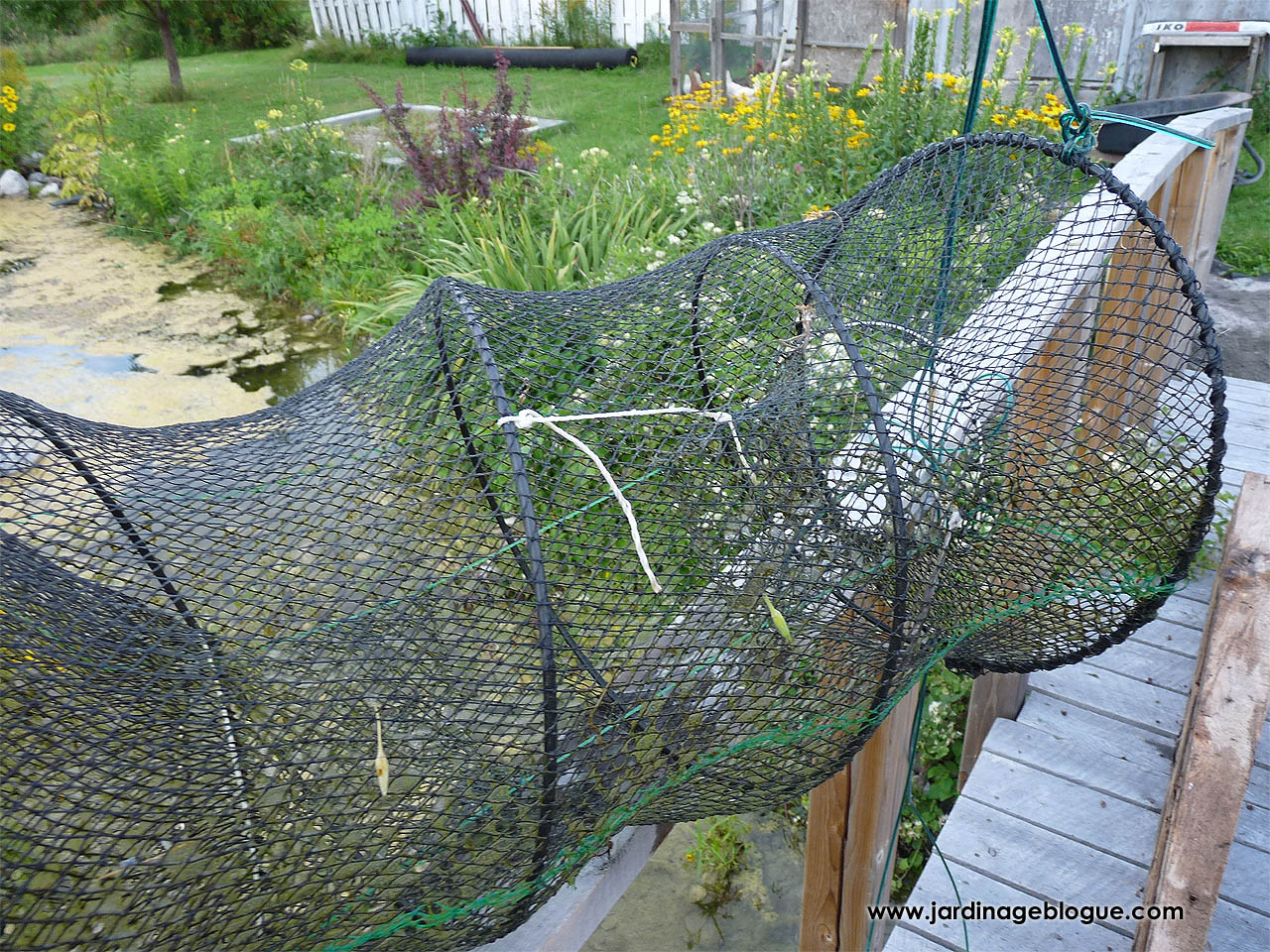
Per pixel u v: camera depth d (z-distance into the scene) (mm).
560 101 10523
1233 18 6902
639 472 1288
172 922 940
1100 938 1901
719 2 8172
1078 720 2371
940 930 1953
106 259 7102
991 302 1532
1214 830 1281
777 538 1229
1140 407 2549
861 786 1692
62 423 1288
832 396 1330
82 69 10773
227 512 1247
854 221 1673
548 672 937
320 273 6055
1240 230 5758
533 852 1038
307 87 12273
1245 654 1350
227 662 1062
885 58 5203
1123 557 1376
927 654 1367
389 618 1094
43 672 993
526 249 4883
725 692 1189
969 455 1348
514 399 1245
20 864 882
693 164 5191
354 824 1025
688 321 1506
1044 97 5105
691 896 2580
